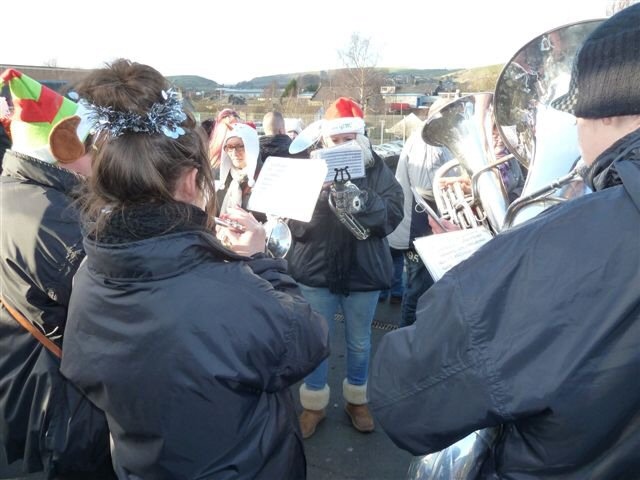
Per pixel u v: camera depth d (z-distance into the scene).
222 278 0.99
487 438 1.00
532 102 1.55
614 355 0.73
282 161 1.79
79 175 1.45
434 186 2.07
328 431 2.73
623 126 0.82
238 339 0.96
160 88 1.01
